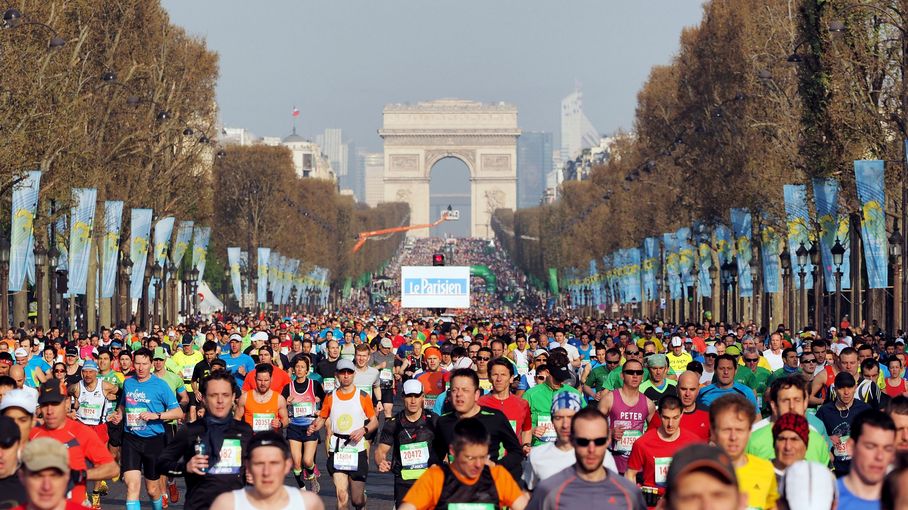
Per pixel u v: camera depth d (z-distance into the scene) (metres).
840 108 72.06
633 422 24.77
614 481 15.97
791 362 35.06
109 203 80.50
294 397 32.72
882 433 14.90
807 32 74.00
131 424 28.09
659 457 20.61
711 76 104.06
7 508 16.00
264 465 15.08
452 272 139.88
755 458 16.98
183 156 101.44
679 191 121.38
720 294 130.12
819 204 71.00
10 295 99.00
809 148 75.38
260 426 29.75
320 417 28.84
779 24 94.88
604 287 185.50
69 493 18.80
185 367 44.62
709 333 63.03
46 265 85.25
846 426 24.50
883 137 71.81
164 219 96.00
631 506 15.84
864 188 60.59
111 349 48.25
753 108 95.38
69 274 72.75
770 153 91.56
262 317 104.50
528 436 25.28
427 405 35.72
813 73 74.19
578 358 44.81
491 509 16.88
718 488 11.12
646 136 136.38
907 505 11.82
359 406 28.52
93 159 85.31
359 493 28.86
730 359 26.56
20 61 68.69
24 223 65.06
